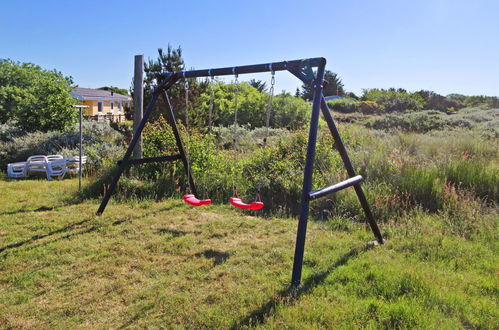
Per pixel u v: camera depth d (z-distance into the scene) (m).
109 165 7.64
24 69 23.98
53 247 4.29
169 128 8.35
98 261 3.95
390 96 33.44
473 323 2.74
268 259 4.00
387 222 5.21
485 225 4.84
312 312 2.87
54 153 10.89
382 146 8.72
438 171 6.38
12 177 9.29
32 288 3.37
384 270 3.55
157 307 3.04
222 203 6.39
